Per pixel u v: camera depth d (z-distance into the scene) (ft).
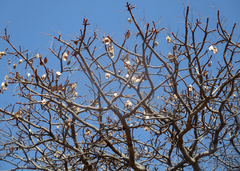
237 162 29.22
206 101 25.41
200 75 26.81
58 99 27.43
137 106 24.82
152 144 30.66
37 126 29.35
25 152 30.63
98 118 30.07
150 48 24.39
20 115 28.91
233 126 31.14
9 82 25.63
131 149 27.25
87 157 30.78
